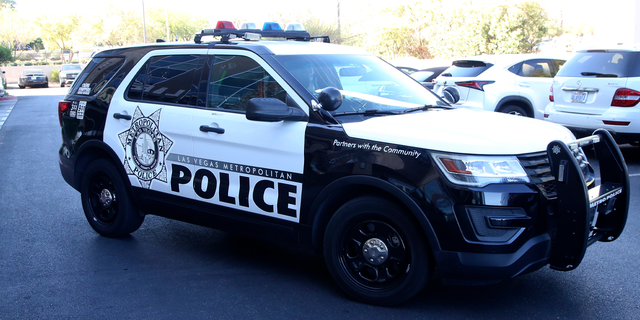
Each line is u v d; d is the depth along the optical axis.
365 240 3.58
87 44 53.31
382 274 3.57
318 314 3.53
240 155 4.00
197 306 3.67
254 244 4.98
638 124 7.28
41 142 11.91
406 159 3.32
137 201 4.78
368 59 4.63
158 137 4.50
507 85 10.12
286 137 3.78
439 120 3.68
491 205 3.14
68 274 4.27
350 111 3.85
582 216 3.10
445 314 3.51
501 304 3.65
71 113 5.26
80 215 5.99
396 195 3.32
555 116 8.18
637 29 18.53
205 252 4.77
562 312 3.52
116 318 3.51
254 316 3.52
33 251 4.82
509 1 23.64
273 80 3.96
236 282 4.08
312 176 3.66
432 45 27.48
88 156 5.20
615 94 7.42
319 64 4.18
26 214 6.05
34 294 3.90
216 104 4.21
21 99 27.14
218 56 4.31
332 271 3.73
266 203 3.91
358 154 3.48
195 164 4.28
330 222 3.66
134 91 4.78
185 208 4.41
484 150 3.20
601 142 3.72
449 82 10.55
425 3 27.70
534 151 3.26
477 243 3.16
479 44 24.59
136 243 5.02
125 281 4.12
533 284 3.97
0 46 42.94
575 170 3.08
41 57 63.25
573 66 8.02
